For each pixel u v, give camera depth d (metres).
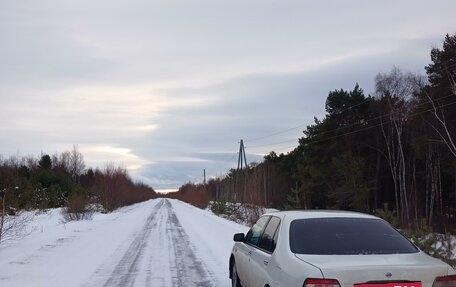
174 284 9.88
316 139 53.59
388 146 48.00
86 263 12.59
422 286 5.09
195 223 29.70
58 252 14.62
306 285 5.09
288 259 5.69
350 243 5.86
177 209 57.75
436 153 42.97
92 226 26.41
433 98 40.12
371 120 50.97
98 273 11.09
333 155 52.03
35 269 11.45
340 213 6.69
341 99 52.44
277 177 63.75
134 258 13.58
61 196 49.00
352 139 51.47
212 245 16.91
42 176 54.88
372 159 52.25
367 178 51.88
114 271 11.38
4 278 10.24
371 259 5.38
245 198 34.34
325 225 6.23
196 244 17.23
